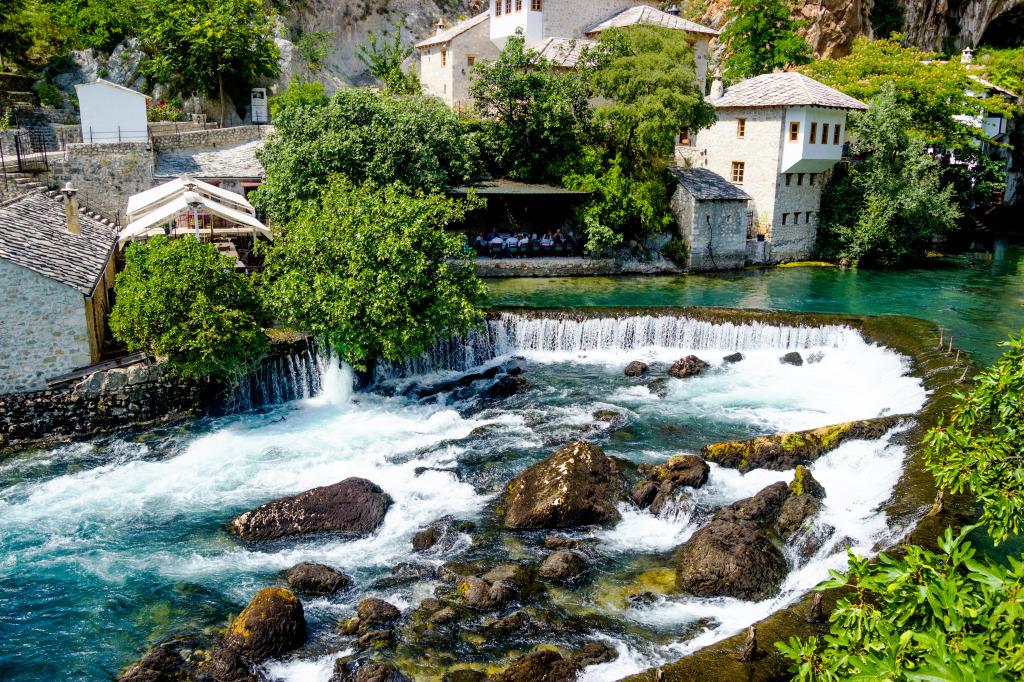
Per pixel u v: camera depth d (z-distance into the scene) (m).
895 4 80.50
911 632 6.82
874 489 19.47
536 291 40.78
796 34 68.94
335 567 17.72
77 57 52.09
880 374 28.19
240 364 25.75
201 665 14.52
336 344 26.20
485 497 20.95
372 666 14.08
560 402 27.39
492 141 47.62
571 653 14.64
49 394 24.06
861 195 50.69
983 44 87.88
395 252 25.86
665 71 45.78
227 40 50.53
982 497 11.22
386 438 24.80
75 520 19.80
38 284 23.66
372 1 67.94
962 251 56.34
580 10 57.62
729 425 25.19
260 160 39.91
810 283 44.12
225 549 18.61
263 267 32.12
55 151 43.41
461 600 16.20
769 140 49.31
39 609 16.30
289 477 22.22
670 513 19.56
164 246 25.12
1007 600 6.77
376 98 43.44
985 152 67.00
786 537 18.17
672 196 48.56
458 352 31.33
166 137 42.88
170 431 25.09
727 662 12.93
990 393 12.09
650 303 38.34
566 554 17.42
